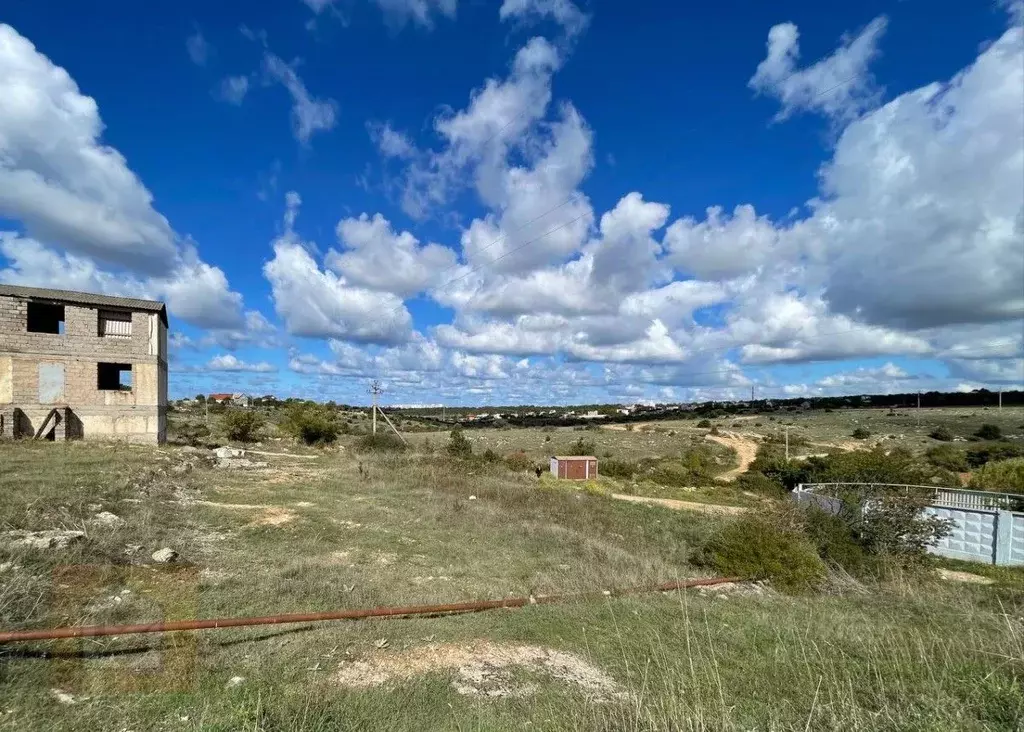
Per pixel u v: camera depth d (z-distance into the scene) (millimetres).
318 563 9227
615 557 11586
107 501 11500
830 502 15391
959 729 3730
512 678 5324
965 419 84188
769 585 10773
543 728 4152
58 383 24609
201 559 8547
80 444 22812
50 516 9328
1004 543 16938
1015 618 7613
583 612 7695
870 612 8719
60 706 3967
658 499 30094
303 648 5582
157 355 26656
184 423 54688
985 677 4652
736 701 4664
